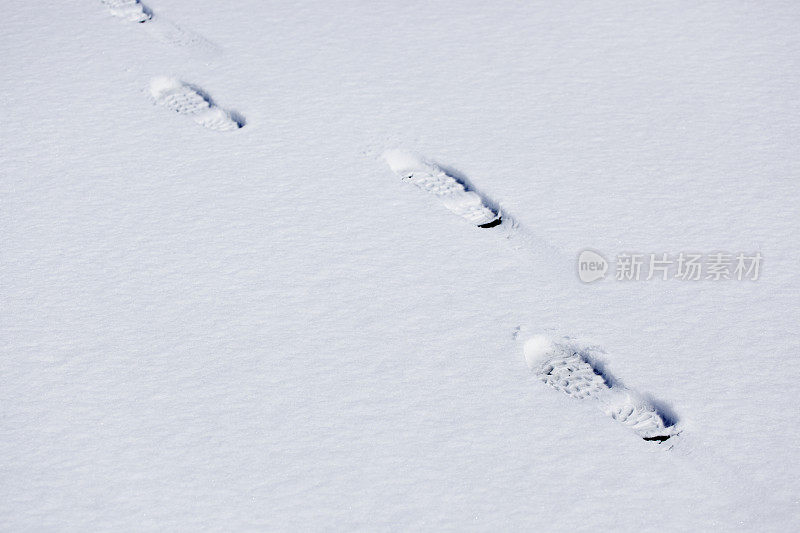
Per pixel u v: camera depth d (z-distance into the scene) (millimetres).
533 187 3629
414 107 4219
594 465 2441
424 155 3857
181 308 3000
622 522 2275
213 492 2350
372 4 5297
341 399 2650
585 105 4199
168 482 2375
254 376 2729
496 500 2334
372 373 2750
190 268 3186
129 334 2883
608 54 4660
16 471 2389
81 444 2479
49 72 4480
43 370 2730
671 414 2617
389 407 2625
